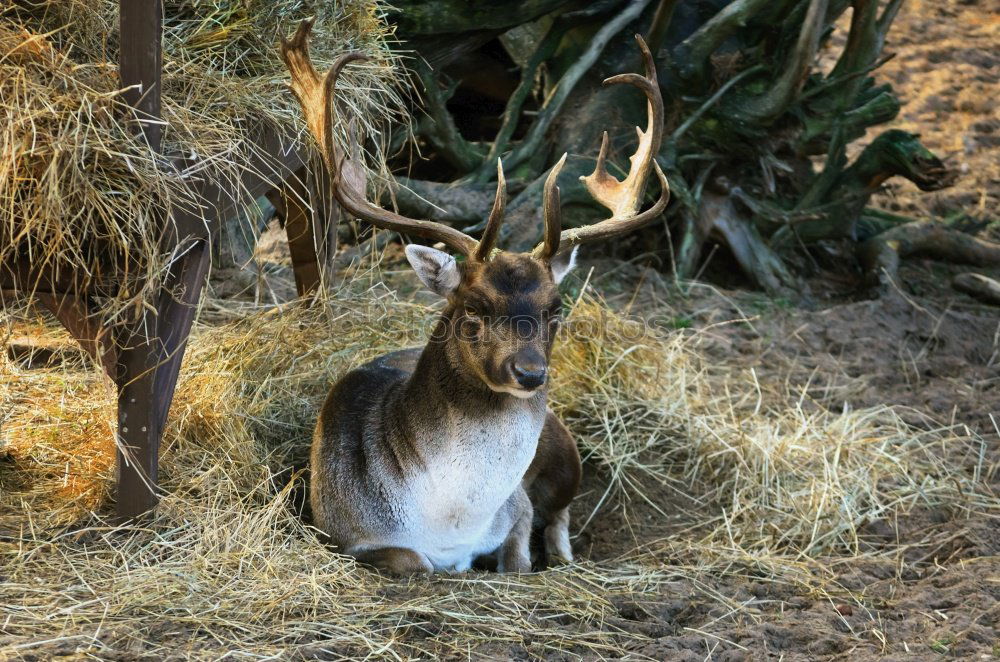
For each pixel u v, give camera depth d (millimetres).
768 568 8703
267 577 7617
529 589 8008
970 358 13594
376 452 8266
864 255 15680
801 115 15164
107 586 7297
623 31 15328
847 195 15445
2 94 7031
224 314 12195
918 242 15836
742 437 10555
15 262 7352
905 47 22469
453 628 7246
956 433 11484
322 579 7695
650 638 7414
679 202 15023
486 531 8609
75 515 8188
